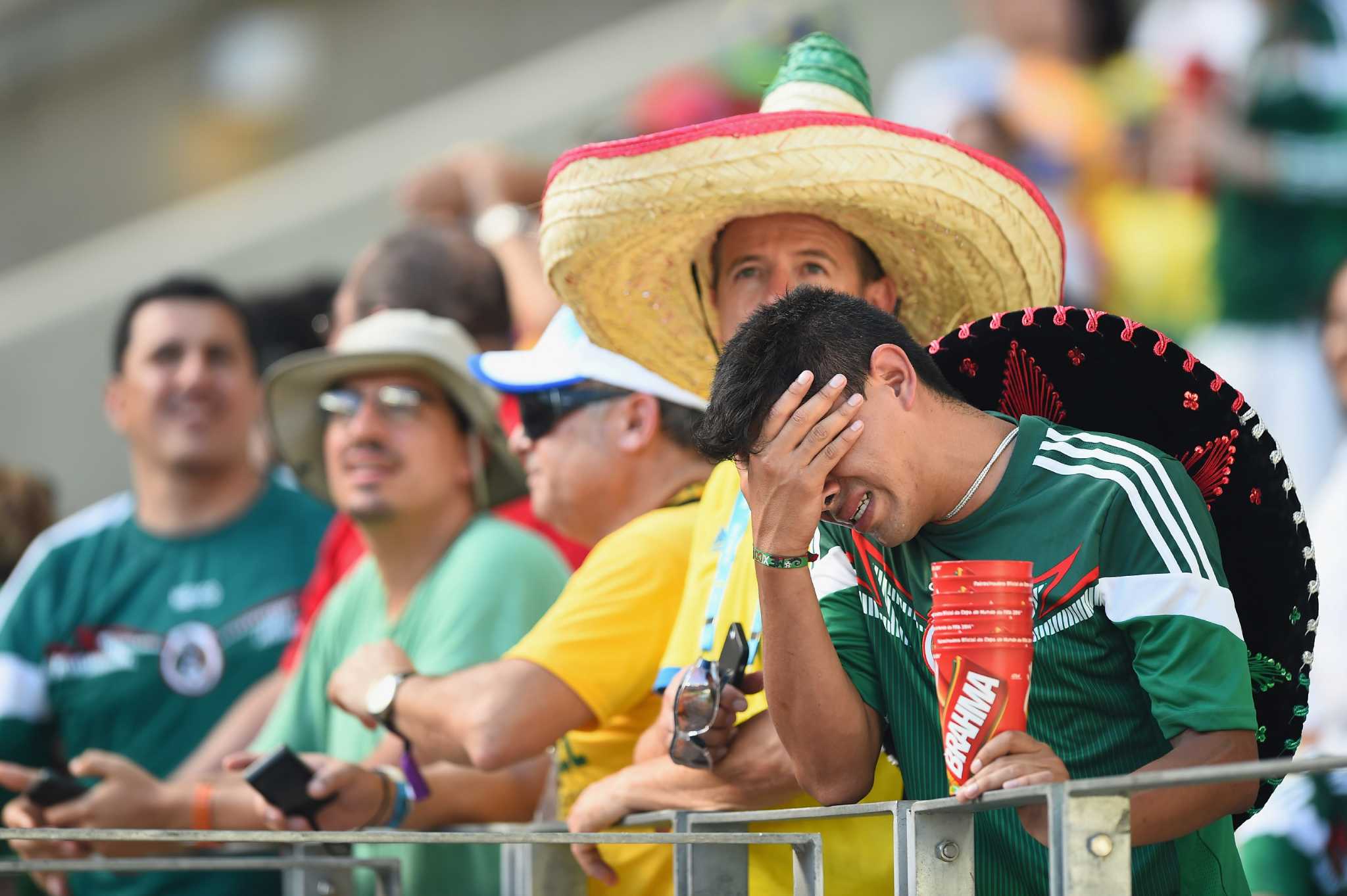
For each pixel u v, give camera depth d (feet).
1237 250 69.00
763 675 28.50
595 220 33.24
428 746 34.94
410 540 43.50
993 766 22.66
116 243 115.55
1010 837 26.48
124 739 52.34
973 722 23.11
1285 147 69.62
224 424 55.01
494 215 60.54
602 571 34.68
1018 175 32.71
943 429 25.82
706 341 36.35
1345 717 43.19
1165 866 25.76
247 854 44.86
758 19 71.46
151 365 55.11
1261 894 41.39
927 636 26.68
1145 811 23.21
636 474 37.35
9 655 52.60
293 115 115.96
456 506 43.96
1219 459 26.61
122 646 52.90
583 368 37.19
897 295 34.58
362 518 43.11
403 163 108.88
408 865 41.09
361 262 49.90
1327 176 69.05
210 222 114.21
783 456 25.26
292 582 54.08
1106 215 71.10
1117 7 73.51
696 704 29.50
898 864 24.34
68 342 108.58
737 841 26.96
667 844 30.73
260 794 35.45
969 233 32.35
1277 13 71.26
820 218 33.06
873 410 25.20
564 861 34.99
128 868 33.63
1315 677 44.04
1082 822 20.99
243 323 56.54
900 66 87.35
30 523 59.88
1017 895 26.45
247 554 54.19
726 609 31.32
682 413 37.09
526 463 38.78
